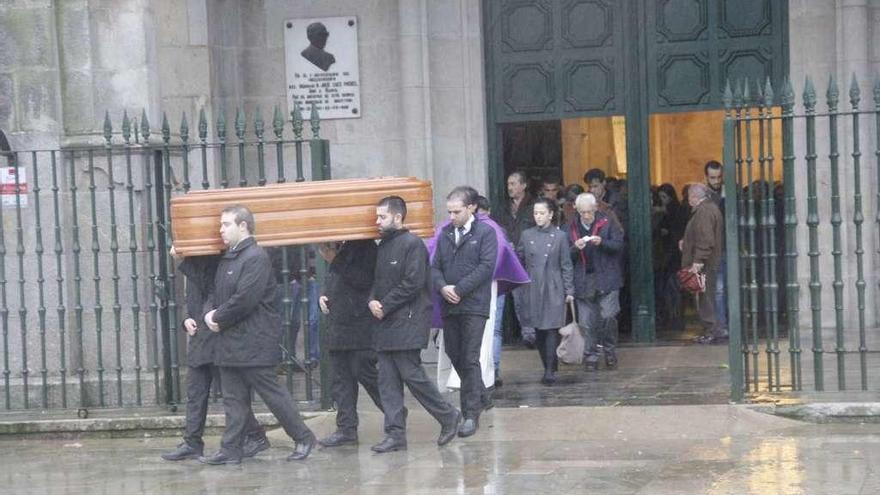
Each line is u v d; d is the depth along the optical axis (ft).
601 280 59.67
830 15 64.18
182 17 64.18
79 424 50.26
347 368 46.26
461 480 39.88
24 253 53.06
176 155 56.34
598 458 42.22
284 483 40.83
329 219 44.65
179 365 53.62
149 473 43.50
